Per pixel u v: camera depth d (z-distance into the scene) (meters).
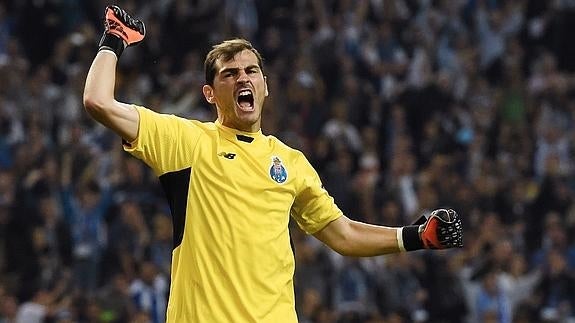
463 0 73.00
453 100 66.19
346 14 69.44
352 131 61.56
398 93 65.44
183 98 60.41
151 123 21.33
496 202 60.00
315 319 48.88
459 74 69.12
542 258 57.31
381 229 23.42
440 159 59.47
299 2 69.75
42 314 48.50
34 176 53.03
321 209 23.08
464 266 55.09
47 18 64.69
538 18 73.69
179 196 21.48
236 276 21.27
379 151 62.59
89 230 52.22
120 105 21.12
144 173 54.75
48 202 52.19
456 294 53.25
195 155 21.56
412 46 69.69
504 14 73.44
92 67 21.22
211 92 22.34
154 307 49.22
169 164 21.45
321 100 62.88
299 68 64.44
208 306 21.14
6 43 63.59
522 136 65.25
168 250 51.72
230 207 21.45
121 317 47.97
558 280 54.81
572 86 70.25
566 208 60.12
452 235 23.05
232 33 66.94
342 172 57.09
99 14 66.38
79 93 59.09
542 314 53.75
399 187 58.16
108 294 48.34
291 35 67.44
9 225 51.12
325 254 51.78
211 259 21.30
